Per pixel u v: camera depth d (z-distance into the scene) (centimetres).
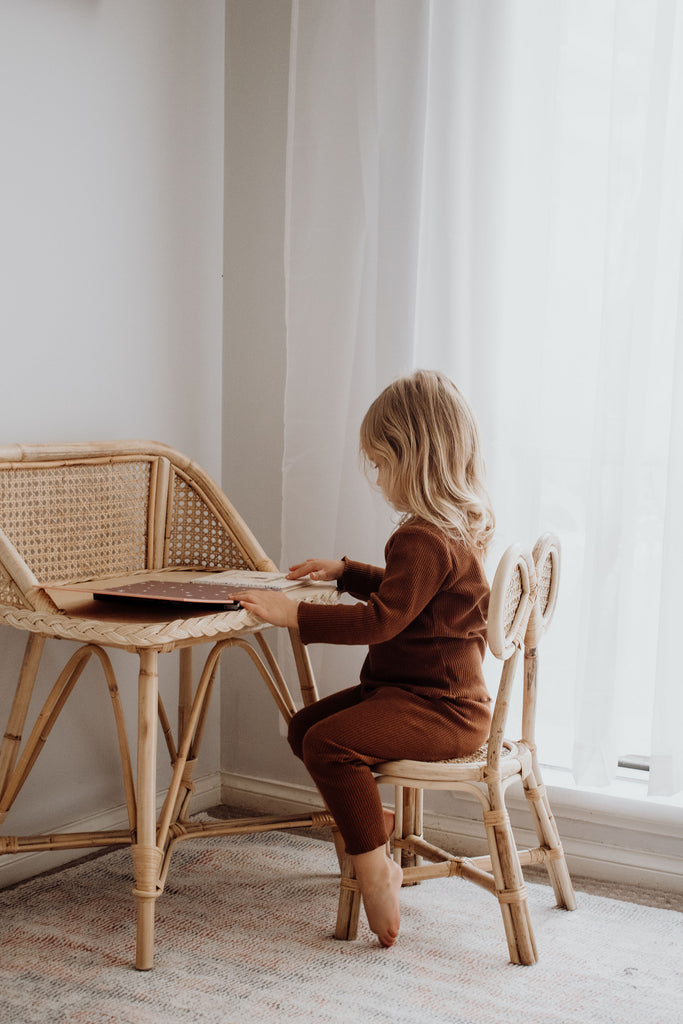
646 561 197
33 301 190
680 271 180
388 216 205
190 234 226
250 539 204
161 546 206
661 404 193
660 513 195
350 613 161
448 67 198
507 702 161
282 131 227
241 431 236
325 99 212
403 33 202
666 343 192
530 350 198
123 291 210
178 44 220
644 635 199
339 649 221
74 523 189
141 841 160
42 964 161
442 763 163
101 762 211
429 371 178
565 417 203
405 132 203
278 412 232
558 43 193
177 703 230
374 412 176
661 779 188
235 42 231
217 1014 148
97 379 205
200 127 227
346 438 215
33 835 186
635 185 185
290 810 234
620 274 185
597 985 159
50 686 199
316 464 219
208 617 157
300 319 218
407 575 163
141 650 158
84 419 203
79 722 205
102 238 204
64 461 185
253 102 230
